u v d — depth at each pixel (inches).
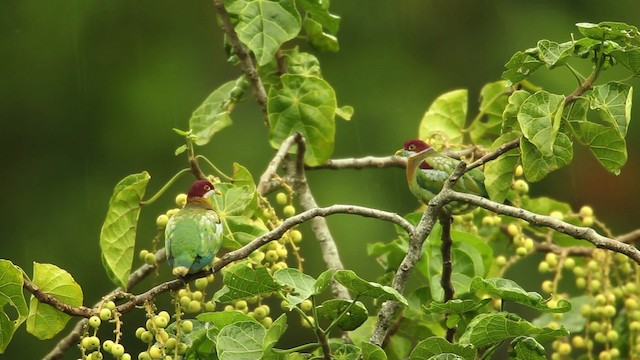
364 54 875.4
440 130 478.3
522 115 343.6
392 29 885.8
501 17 882.1
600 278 434.0
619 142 347.9
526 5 885.8
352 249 788.0
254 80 451.5
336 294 430.9
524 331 313.0
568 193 835.4
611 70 820.6
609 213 835.4
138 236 811.4
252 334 320.8
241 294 325.7
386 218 335.9
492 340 317.1
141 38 876.6
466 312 353.7
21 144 850.1
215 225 346.6
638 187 829.8
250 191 379.2
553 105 345.1
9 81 859.4
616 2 874.8
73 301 336.2
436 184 395.2
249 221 374.0
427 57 871.7
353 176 808.9
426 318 397.7
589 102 343.6
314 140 448.8
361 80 869.2
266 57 434.0
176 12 884.6
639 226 830.5
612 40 344.2
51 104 857.5
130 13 880.3
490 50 879.1
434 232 407.2
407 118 857.5
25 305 324.2
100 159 849.5
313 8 472.7
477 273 402.6
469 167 340.5
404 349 417.4
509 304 715.4
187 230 340.5
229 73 876.6
